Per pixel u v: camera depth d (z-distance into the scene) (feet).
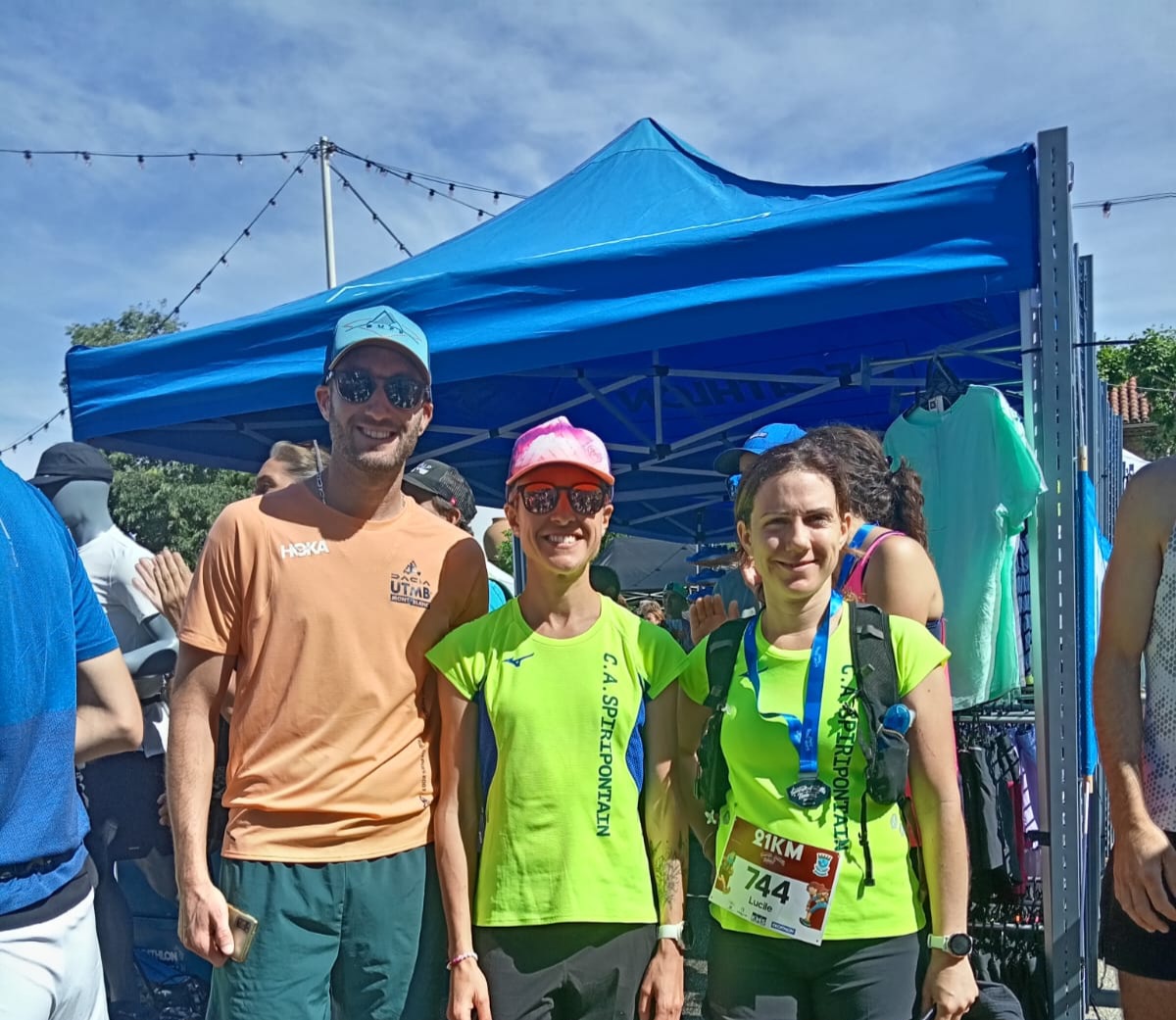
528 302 10.89
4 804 4.92
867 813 5.91
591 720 6.23
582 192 14.53
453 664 6.49
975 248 8.91
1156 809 6.08
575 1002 6.15
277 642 6.51
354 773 6.43
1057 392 8.80
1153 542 6.20
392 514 7.03
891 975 5.78
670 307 10.09
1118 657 6.33
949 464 9.36
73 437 13.51
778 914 5.85
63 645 5.31
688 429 21.02
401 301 11.42
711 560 18.85
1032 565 8.96
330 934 6.41
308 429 17.17
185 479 60.54
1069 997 8.57
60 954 5.21
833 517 6.17
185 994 10.79
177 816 6.34
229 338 12.62
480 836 6.48
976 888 9.01
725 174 14.93
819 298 9.42
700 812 6.60
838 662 6.10
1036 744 9.02
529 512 6.36
